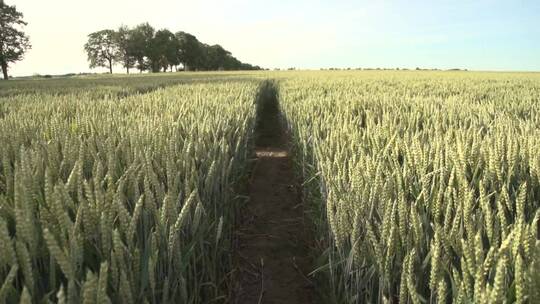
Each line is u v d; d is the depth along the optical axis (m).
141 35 79.75
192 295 2.37
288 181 6.80
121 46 79.75
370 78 24.02
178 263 2.02
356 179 2.46
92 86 17.48
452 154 2.50
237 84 15.52
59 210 1.61
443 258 1.81
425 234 2.11
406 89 13.27
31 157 2.60
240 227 4.48
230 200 3.82
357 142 3.80
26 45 54.56
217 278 3.05
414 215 1.91
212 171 2.84
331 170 3.16
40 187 2.23
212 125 4.56
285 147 9.51
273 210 5.41
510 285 1.59
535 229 1.56
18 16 54.00
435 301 1.69
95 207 1.85
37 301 1.61
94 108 6.16
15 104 8.08
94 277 1.35
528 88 14.28
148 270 1.74
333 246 2.65
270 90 18.78
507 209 2.36
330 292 2.68
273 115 15.68
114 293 1.65
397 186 2.57
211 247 2.93
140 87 15.38
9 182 2.14
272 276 3.77
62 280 1.77
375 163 2.80
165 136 3.74
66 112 6.41
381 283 1.97
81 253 1.65
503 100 9.20
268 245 4.36
